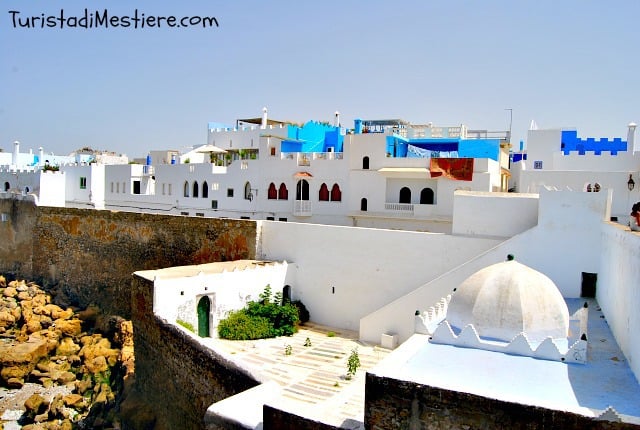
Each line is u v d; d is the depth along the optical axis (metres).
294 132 50.75
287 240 33.00
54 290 48.59
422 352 16.69
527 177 33.75
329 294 31.05
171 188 52.75
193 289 26.75
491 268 18.50
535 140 38.59
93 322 41.94
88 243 46.06
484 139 45.75
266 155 44.50
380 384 14.20
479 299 17.72
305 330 29.69
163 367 24.50
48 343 35.59
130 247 42.53
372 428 14.34
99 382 31.72
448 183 37.09
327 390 20.55
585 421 11.98
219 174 48.06
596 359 16.48
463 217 27.97
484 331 17.44
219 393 20.06
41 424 27.69
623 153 34.25
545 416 12.38
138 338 27.27
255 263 32.22
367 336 27.58
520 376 14.95
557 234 24.62
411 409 13.81
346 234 30.47
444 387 13.45
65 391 31.73
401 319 26.56
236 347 26.09
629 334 16.34
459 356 16.38
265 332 27.86
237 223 35.16
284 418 15.19
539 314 17.19
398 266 28.88
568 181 32.84
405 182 38.97
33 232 51.44
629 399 13.62
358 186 40.19
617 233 19.17
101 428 26.64
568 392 13.98
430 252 28.09
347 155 40.59
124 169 58.91
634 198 31.44
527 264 25.06
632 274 16.19
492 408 12.91
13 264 53.66
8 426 28.38
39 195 54.84
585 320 19.66
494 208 27.31
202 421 20.94
